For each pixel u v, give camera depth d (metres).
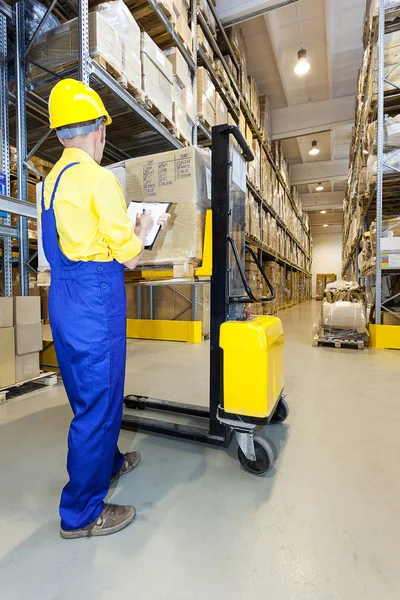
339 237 24.78
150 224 1.55
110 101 3.30
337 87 8.98
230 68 6.15
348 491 1.57
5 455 1.90
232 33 6.36
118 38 2.87
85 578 1.10
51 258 1.30
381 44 4.58
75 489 1.27
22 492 1.57
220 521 1.37
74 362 1.26
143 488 1.60
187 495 1.55
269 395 1.70
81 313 1.24
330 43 7.17
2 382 2.75
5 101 3.27
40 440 2.08
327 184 16.88
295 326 7.77
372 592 1.05
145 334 5.88
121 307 1.35
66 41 2.89
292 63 8.10
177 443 2.08
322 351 4.77
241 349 1.64
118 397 1.37
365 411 2.54
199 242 1.86
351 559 1.17
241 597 1.03
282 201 11.52
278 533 1.30
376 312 4.99
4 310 2.79
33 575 1.11
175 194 1.85
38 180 5.52
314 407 2.63
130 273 1.95
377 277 4.93
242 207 2.17
